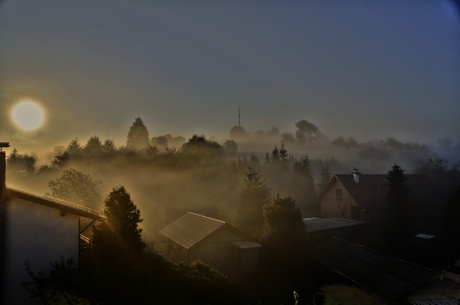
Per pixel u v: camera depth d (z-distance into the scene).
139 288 12.99
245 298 17.50
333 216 47.94
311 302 20.45
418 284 19.56
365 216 41.91
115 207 13.63
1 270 12.32
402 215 34.78
